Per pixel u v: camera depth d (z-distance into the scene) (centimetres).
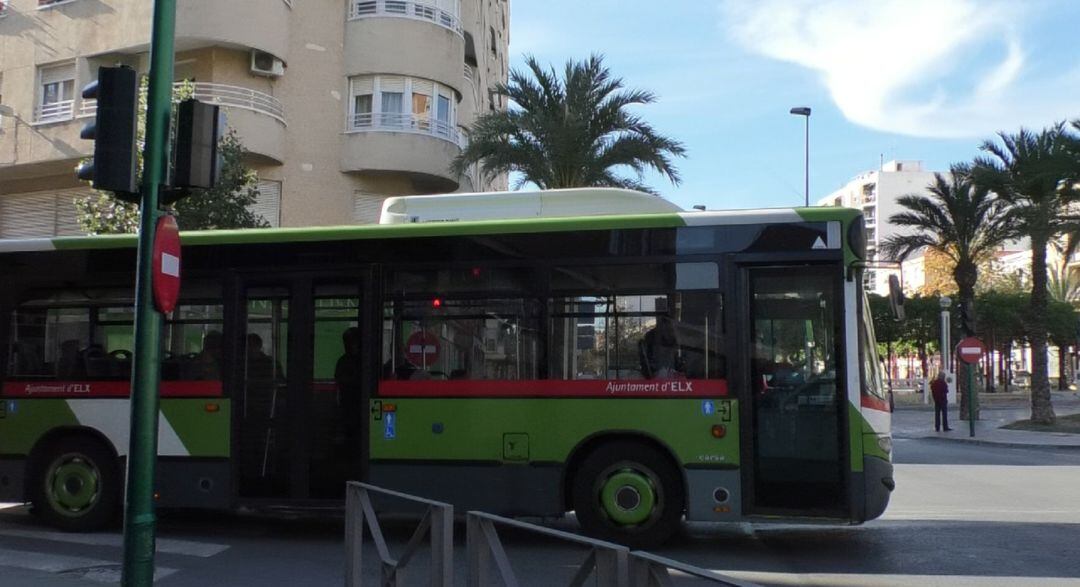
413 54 2603
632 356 884
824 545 922
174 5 651
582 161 2161
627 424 875
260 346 955
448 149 2675
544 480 886
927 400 4550
